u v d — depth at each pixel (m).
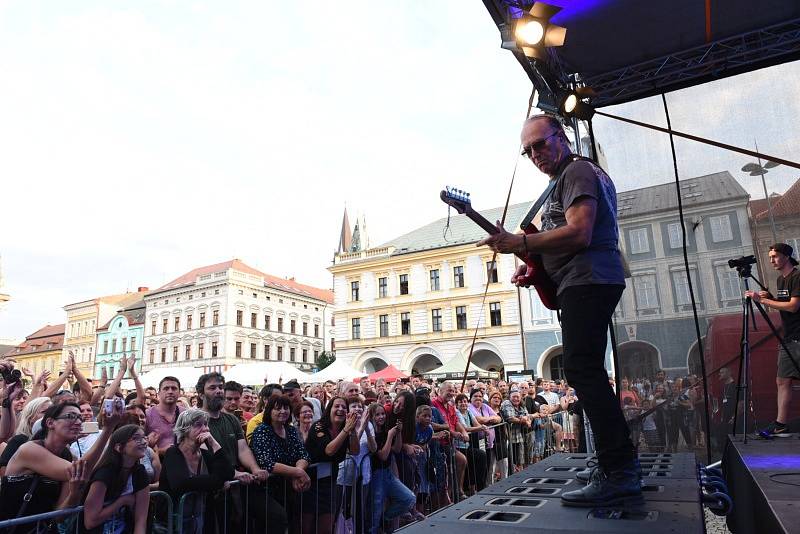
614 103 4.72
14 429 3.96
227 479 3.59
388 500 4.79
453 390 6.64
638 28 3.77
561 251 1.65
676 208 4.52
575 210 1.68
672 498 1.55
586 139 4.93
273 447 4.11
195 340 45.81
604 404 1.62
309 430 4.77
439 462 5.70
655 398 4.38
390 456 4.91
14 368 4.08
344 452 4.37
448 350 31.58
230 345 44.12
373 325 34.38
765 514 1.49
